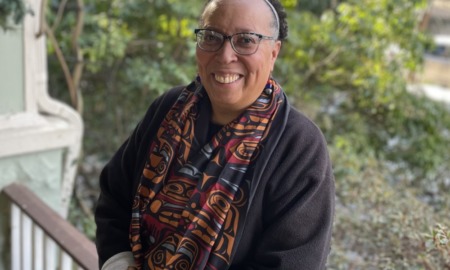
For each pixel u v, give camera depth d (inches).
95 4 124.6
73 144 89.4
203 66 37.7
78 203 123.7
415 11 144.5
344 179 89.1
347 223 76.4
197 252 37.1
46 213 72.4
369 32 138.6
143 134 44.3
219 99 37.4
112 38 117.3
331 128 140.7
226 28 35.9
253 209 37.1
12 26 79.0
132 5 123.6
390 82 138.6
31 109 84.2
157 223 39.6
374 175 92.0
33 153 84.7
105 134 144.7
